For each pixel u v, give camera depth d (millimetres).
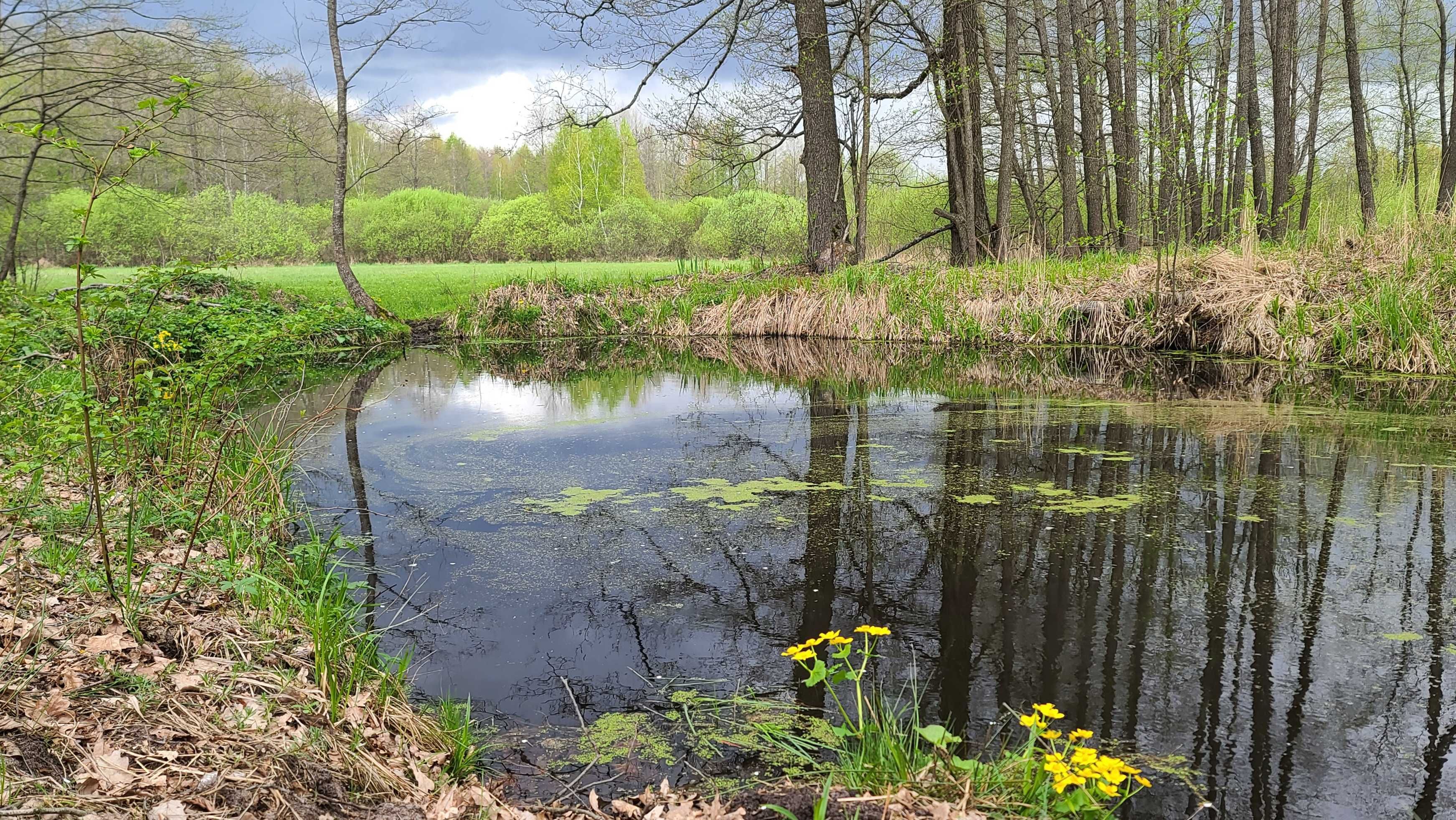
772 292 13750
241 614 3033
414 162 51812
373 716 2463
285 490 4820
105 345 4562
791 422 6957
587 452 6031
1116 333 10773
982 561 3814
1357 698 2590
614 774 2309
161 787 1860
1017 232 21328
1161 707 2564
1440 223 9547
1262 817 2043
